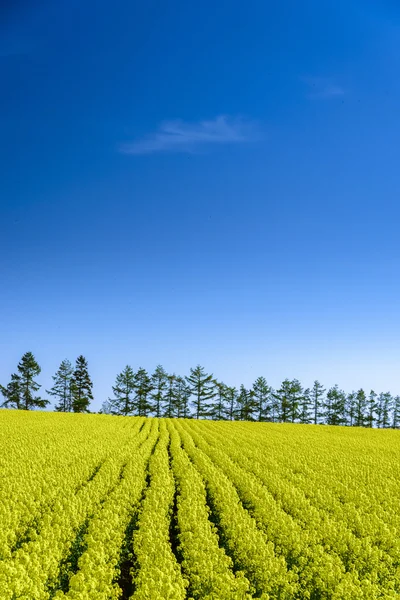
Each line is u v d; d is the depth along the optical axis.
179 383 91.69
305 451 33.41
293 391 92.88
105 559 11.66
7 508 14.48
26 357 87.00
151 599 9.21
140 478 21.44
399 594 10.80
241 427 55.75
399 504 18.83
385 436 50.72
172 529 16.38
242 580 10.41
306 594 10.64
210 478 21.78
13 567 9.59
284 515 15.93
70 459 24.92
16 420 47.16
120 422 53.09
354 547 13.16
